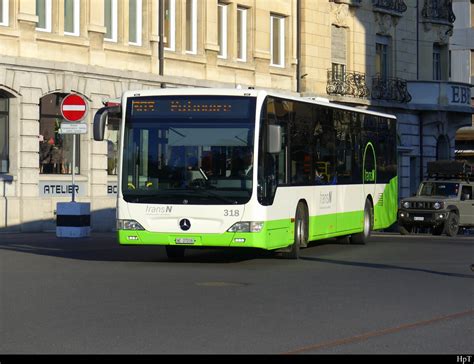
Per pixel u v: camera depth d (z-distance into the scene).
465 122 55.31
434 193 36.72
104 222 34.59
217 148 19.45
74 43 33.53
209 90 19.62
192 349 10.38
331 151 24.28
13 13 31.53
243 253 23.41
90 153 34.19
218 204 19.28
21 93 31.70
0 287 15.68
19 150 31.78
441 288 16.30
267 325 12.10
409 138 52.12
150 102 19.80
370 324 12.32
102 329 11.64
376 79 49.69
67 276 17.42
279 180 20.48
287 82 44.12
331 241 28.30
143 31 36.59
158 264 20.14
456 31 75.56
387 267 20.03
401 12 51.47
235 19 40.81
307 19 44.91
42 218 32.22
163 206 19.45
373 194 27.97
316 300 14.54
